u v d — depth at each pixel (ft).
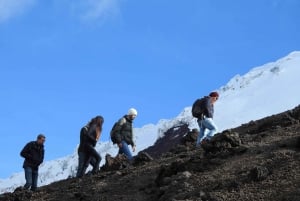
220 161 52.47
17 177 535.60
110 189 57.62
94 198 55.98
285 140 53.47
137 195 53.42
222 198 44.24
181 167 53.57
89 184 61.77
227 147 54.85
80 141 68.69
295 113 65.26
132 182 57.67
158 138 468.34
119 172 62.39
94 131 68.39
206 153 55.93
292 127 59.62
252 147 53.83
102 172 66.80
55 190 63.82
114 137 70.03
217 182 47.78
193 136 74.08
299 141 50.44
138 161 66.39
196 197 45.88
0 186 514.27
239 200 43.29
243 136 59.77
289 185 43.42
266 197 42.73
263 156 50.67
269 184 44.55
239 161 51.24
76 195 57.82
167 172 53.93
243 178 46.93
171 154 67.15
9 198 63.77
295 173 45.03
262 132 61.21
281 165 47.39
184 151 67.46
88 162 68.54
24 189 68.69
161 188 50.78
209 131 69.46
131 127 70.85
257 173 45.96
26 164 69.46
